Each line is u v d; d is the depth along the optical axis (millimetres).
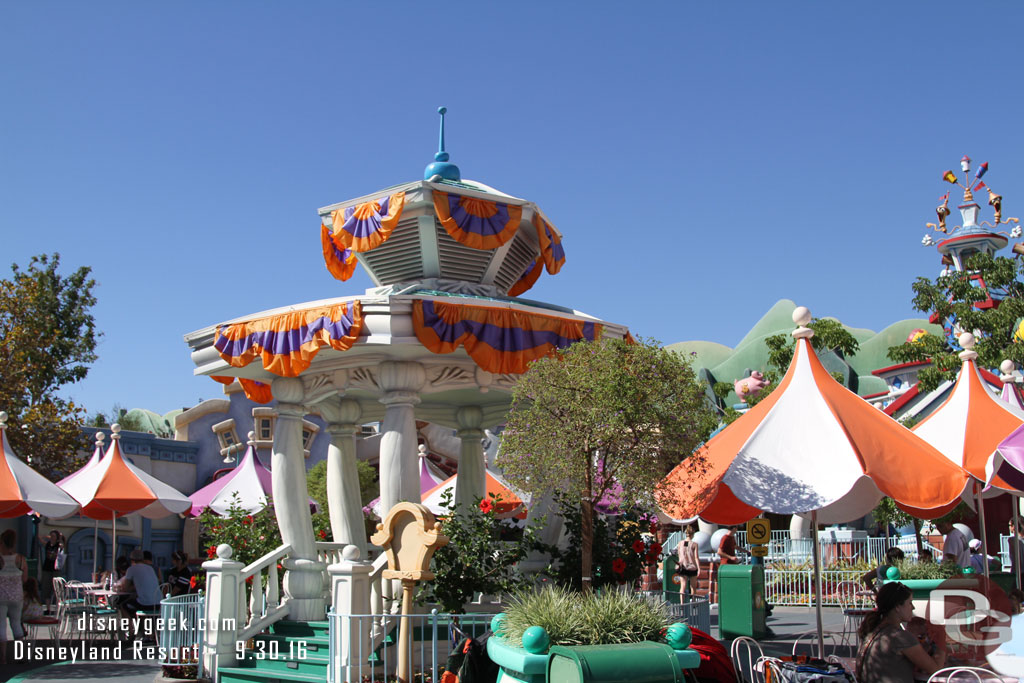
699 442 9742
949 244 37781
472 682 7207
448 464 31750
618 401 9133
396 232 12281
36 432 24188
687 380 9609
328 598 12336
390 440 11203
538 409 9477
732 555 20266
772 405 10977
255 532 13078
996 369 28250
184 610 12148
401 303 10758
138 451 26828
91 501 17688
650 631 6348
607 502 11344
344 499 13625
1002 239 37656
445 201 11828
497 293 12391
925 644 8156
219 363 12188
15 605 14172
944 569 12578
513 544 10914
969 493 13328
